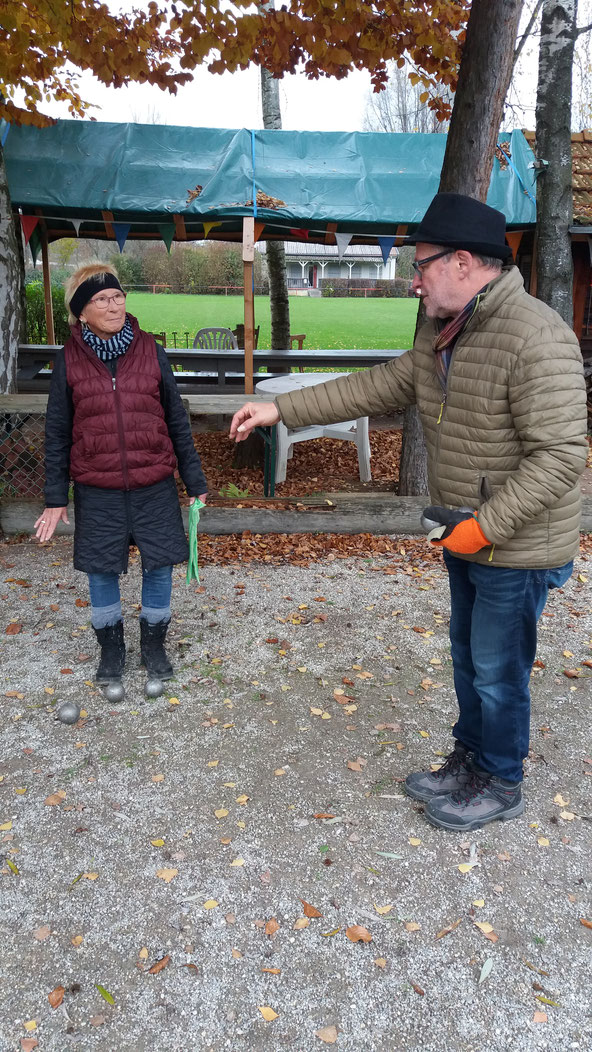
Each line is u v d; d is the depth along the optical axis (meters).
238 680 3.79
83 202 8.02
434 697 3.66
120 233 9.24
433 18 6.57
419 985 2.09
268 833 2.69
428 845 2.64
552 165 8.78
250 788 2.95
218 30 6.23
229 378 11.30
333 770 3.07
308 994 2.06
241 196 8.03
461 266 2.13
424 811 2.80
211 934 2.26
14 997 2.04
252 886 2.45
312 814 2.80
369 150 8.53
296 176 8.23
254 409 2.67
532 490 2.02
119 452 3.14
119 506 3.27
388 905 2.38
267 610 4.64
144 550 3.36
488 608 2.39
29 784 2.96
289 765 3.10
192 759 3.13
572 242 10.16
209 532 5.97
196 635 4.27
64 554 5.50
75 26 6.22
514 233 9.47
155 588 3.51
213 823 2.74
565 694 3.69
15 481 6.20
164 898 2.40
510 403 2.10
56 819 2.76
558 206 8.90
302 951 2.20
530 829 2.73
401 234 8.67
